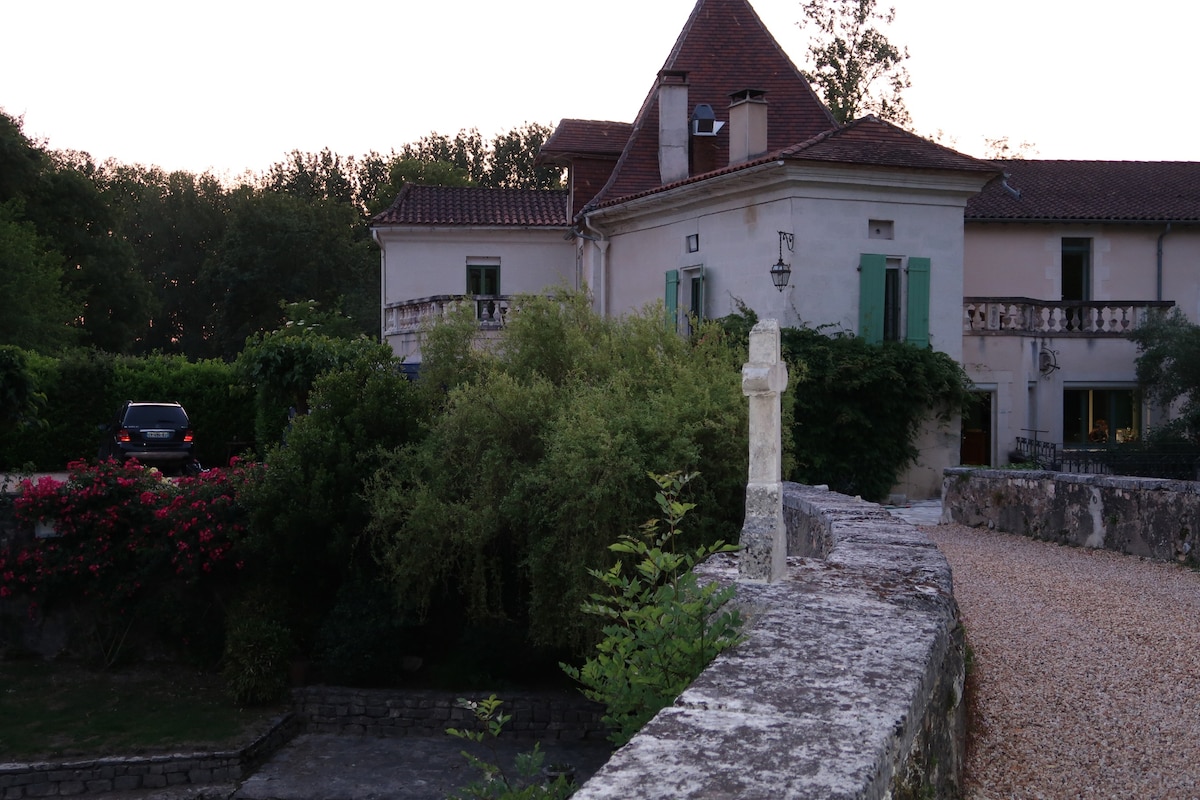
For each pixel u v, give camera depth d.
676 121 25.73
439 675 15.06
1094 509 12.80
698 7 29.25
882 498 20.92
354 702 14.65
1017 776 5.07
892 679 3.45
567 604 12.77
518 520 13.38
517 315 16.53
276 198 63.09
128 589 15.95
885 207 21.20
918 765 3.46
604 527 12.54
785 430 14.70
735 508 13.39
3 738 13.48
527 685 14.99
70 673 15.95
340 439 15.38
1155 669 6.83
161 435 26.98
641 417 13.27
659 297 24.08
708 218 22.56
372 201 65.12
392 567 14.35
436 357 16.48
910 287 21.41
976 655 7.25
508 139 82.00
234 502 15.79
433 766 13.34
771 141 26.33
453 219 30.56
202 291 65.38
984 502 15.37
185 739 13.51
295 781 12.83
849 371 20.09
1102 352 25.45
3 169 45.59
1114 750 5.36
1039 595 9.53
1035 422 25.17
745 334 19.66
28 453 30.78
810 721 2.97
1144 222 26.77
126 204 74.00
